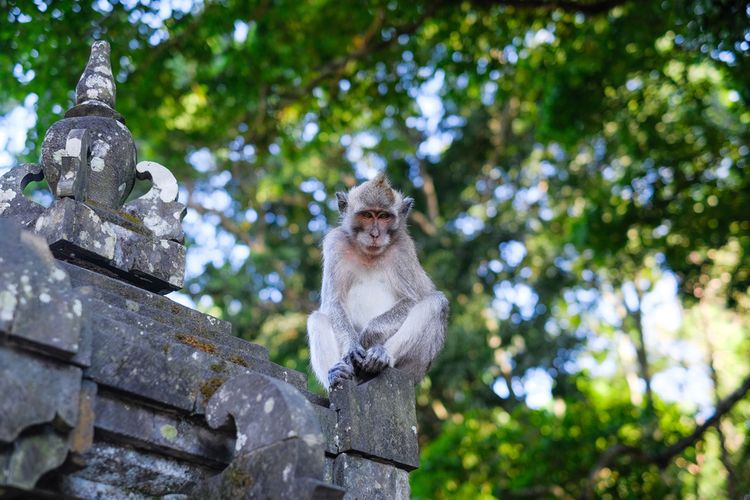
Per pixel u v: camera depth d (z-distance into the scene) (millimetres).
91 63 5730
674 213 17219
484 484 18031
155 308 4785
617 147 20344
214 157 22844
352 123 18188
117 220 5117
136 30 13906
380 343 7414
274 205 26172
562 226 24984
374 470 5020
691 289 17500
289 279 24609
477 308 23875
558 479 17484
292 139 18422
